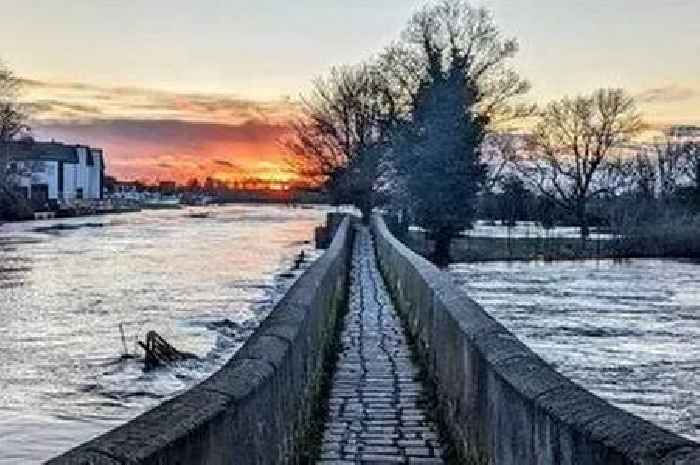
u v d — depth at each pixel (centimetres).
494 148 6625
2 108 14462
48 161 14388
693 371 2261
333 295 1970
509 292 4247
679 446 391
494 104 6681
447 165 6019
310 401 1120
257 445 646
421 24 8150
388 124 7256
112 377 2103
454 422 1002
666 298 4031
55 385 2023
